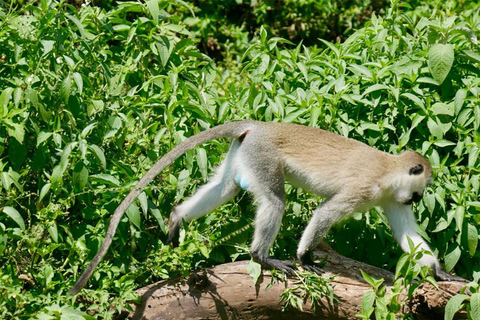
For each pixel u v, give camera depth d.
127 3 8.33
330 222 6.90
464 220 7.23
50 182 6.66
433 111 7.51
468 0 12.64
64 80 6.89
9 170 6.51
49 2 7.51
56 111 7.08
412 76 7.72
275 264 6.75
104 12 8.66
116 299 6.31
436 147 7.80
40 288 6.30
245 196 7.60
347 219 7.57
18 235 6.25
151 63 9.28
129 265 6.82
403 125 7.72
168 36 8.47
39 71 7.05
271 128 7.16
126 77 8.10
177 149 6.84
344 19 13.32
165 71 8.27
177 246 7.17
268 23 13.45
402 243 7.09
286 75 8.50
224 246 7.30
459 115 7.64
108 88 7.68
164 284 6.65
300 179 7.17
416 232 7.09
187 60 8.63
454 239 7.43
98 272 6.50
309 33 13.29
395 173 6.95
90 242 6.71
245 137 7.17
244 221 7.37
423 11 12.56
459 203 7.12
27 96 6.70
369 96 7.92
